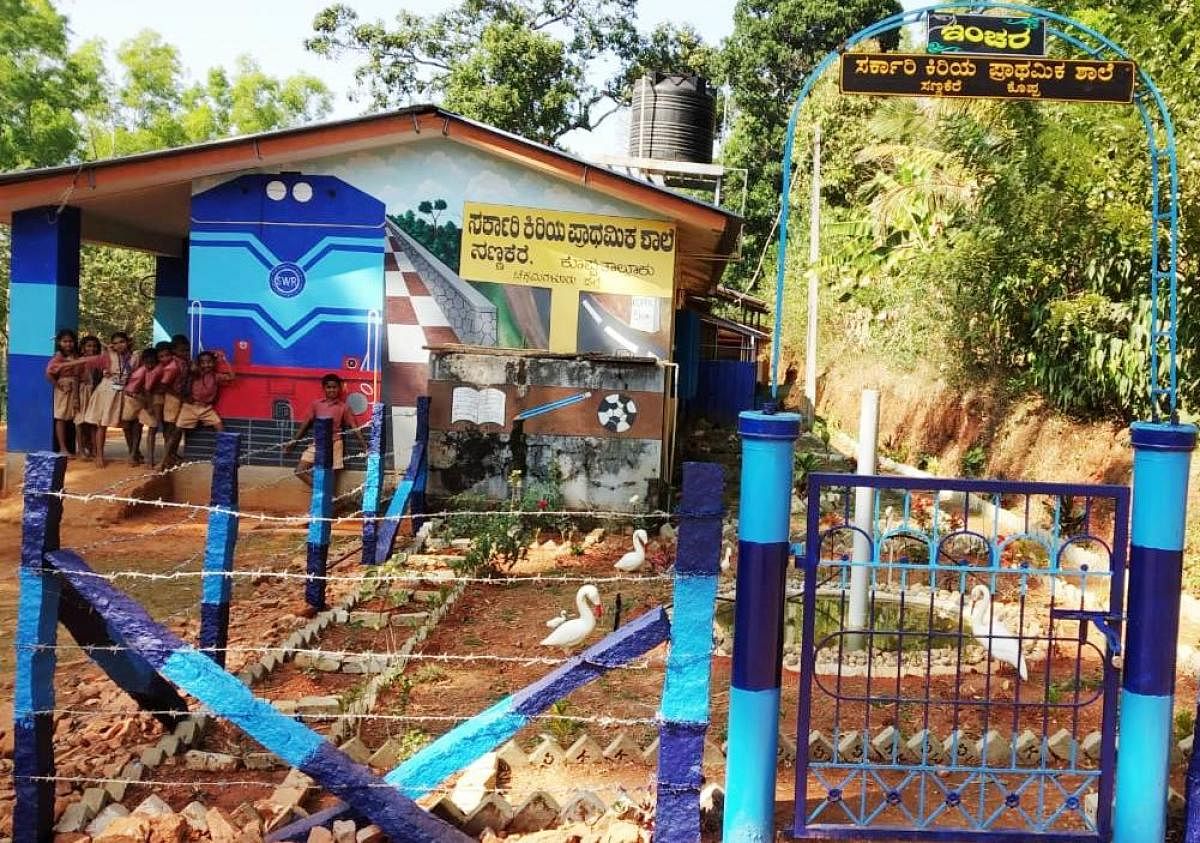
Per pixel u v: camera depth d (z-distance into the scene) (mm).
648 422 11023
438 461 11133
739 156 34688
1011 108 9945
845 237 17344
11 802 4434
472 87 32344
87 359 13070
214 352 12586
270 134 11820
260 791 4543
